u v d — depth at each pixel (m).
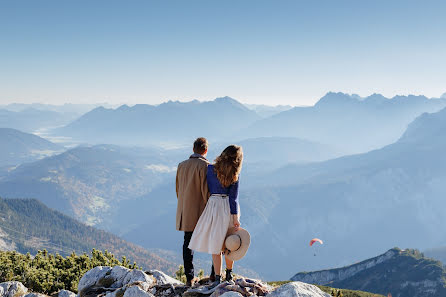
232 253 6.43
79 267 11.16
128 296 6.77
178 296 6.75
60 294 9.83
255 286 6.41
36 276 10.24
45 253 13.05
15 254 11.84
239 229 6.45
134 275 7.59
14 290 9.59
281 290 5.96
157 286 7.07
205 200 6.61
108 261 11.95
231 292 6.11
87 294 7.63
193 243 6.55
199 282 6.98
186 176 6.62
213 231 6.41
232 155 6.35
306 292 5.91
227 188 6.49
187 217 6.62
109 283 7.76
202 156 6.79
